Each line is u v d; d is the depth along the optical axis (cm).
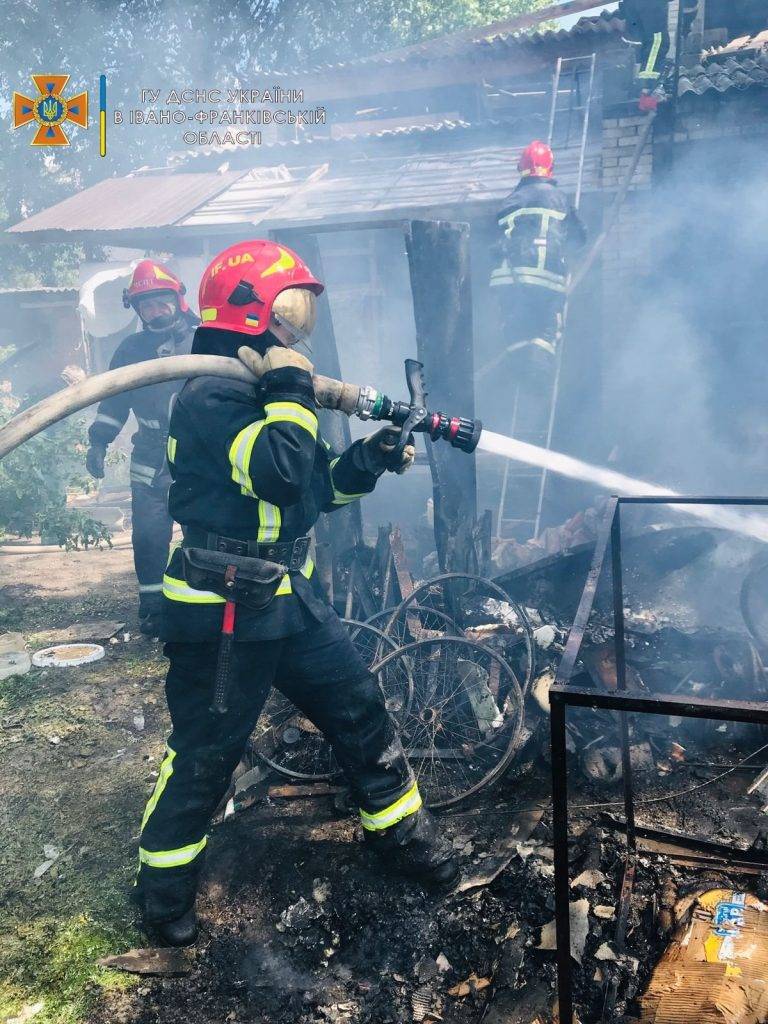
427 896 245
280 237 421
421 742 319
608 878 241
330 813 288
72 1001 216
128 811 296
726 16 938
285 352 208
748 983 191
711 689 335
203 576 214
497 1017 201
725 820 267
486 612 397
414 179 820
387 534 411
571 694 147
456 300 392
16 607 516
